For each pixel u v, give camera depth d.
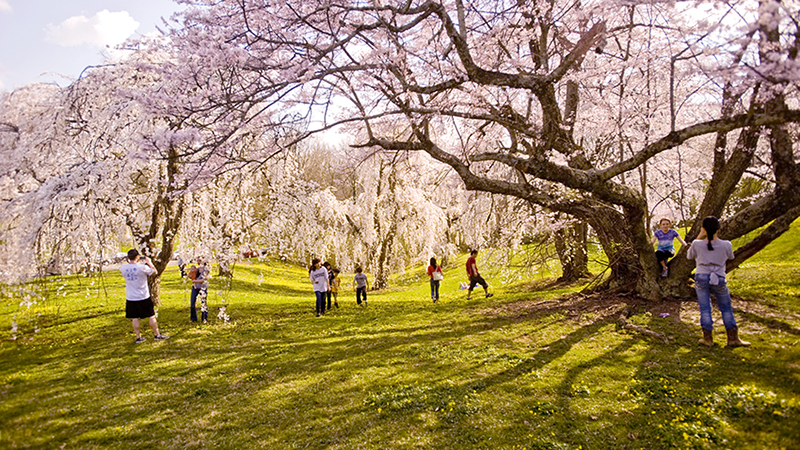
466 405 5.32
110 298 18.02
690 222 13.62
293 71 6.87
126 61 10.53
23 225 7.43
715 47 5.61
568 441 4.31
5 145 7.41
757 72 5.02
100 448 4.76
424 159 20.20
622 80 10.57
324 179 27.97
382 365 7.42
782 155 7.86
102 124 9.96
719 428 4.17
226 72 7.48
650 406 4.85
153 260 14.30
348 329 11.11
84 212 10.22
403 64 8.24
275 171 14.19
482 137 12.02
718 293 6.60
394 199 25.27
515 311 11.79
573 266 17.56
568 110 10.91
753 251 8.95
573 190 10.20
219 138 7.36
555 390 5.64
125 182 10.23
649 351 6.85
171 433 5.13
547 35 10.22
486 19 8.85
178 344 10.02
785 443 3.76
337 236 24.39
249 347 9.56
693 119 10.29
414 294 21.31
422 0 8.52
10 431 5.22
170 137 6.05
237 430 5.16
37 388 6.97
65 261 11.20
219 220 11.96
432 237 25.45
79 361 8.70
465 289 20.92
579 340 7.98
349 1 7.59
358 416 5.29
